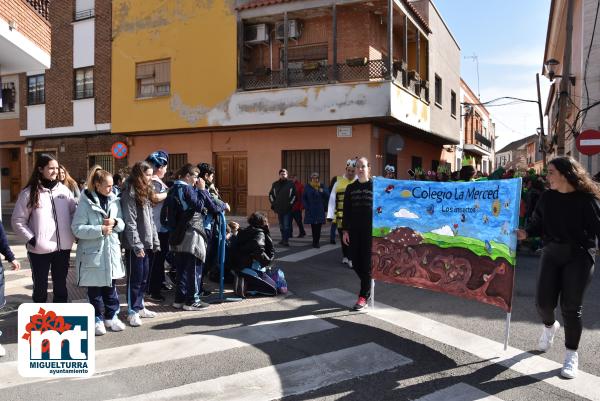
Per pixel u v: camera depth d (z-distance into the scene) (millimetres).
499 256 4781
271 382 4078
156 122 17891
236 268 6883
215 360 4539
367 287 6262
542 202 4391
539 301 4520
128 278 5586
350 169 9062
